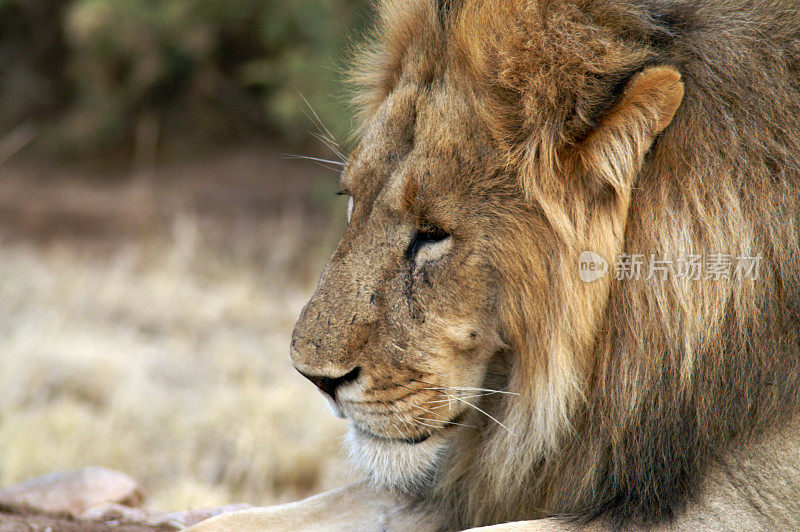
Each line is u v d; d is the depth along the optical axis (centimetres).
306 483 1211
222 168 2880
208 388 1441
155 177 2862
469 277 470
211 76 3003
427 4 516
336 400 495
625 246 467
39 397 1346
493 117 462
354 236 493
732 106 466
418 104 486
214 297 1928
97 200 2716
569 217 462
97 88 3023
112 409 1323
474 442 527
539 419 484
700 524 455
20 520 669
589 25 460
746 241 458
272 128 3039
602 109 449
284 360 1582
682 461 461
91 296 1867
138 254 2227
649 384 463
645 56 458
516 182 464
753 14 488
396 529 551
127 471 1199
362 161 502
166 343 1650
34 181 2903
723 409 463
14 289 1847
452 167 468
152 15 2888
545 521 470
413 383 479
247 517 539
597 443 479
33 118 3244
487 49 467
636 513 462
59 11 3325
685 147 461
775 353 463
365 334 479
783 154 464
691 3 487
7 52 3347
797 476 458
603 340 473
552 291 468
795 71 477
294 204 2627
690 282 457
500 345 486
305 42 2617
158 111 3056
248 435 1250
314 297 493
